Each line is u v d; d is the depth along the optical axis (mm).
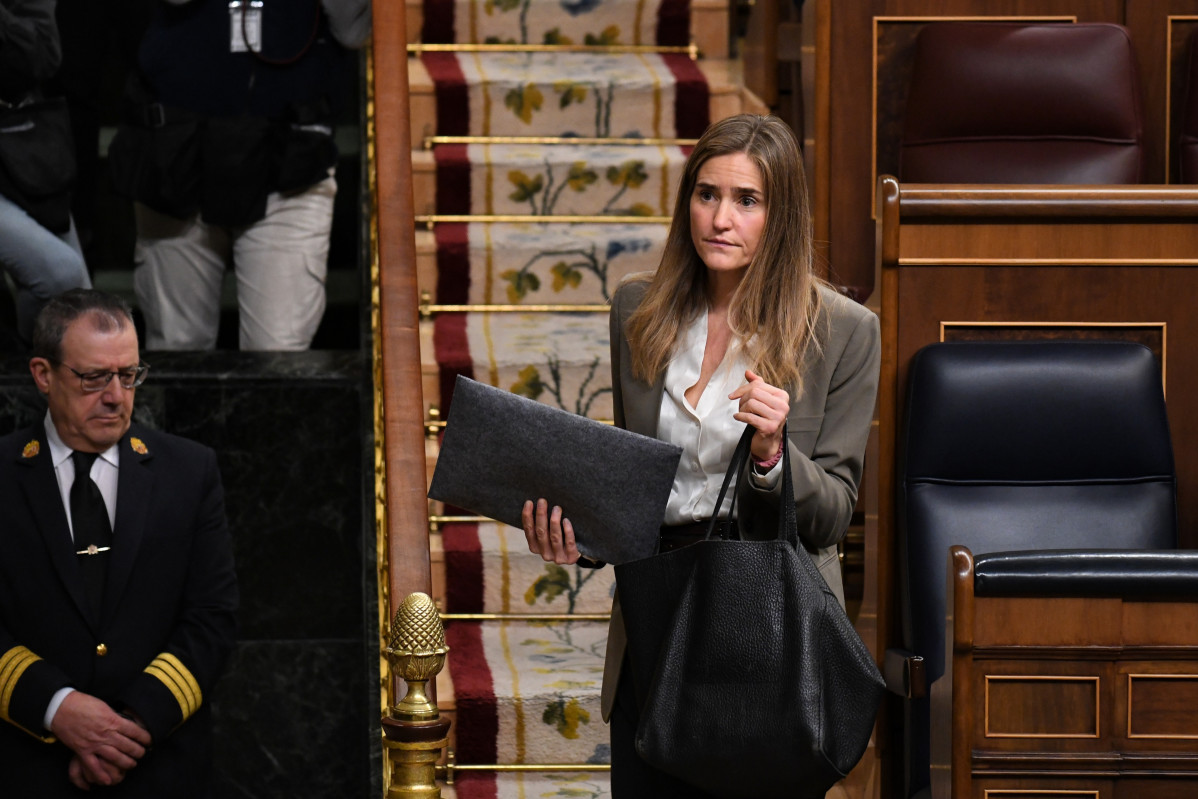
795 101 16734
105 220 19547
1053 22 15164
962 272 12117
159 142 15711
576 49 20047
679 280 8914
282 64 15797
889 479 12031
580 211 18078
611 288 17438
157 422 14648
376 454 13773
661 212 18156
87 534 10625
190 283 16484
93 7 18500
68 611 10422
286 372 14758
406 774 9039
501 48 19906
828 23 14945
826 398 8648
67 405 10469
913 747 11305
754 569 7871
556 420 8336
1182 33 15273
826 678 7840
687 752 7812
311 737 15000
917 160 14289
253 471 14797
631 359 9062
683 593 7984
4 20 14578
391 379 13398
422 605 9203
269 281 16125
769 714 7738
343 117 19656
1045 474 11438
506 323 17109
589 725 13391
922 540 11305
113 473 10789
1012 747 8898
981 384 11367
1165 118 15344
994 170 14062
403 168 15094
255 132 15711
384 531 12625
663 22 20078
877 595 12086
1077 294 12172
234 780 14961
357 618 14969
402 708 9133
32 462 10609
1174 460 12000
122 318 10555
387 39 16156
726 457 8578
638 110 18750
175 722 10352
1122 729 8875
